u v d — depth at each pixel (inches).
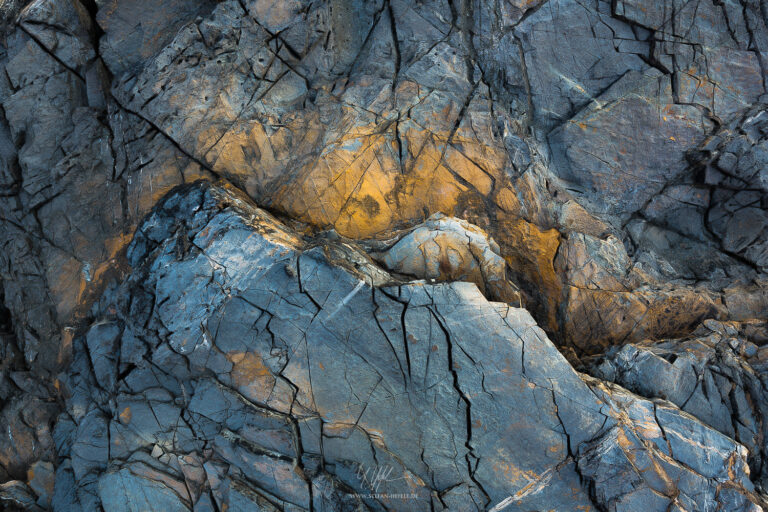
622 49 186.4
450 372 145.5
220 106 181.8
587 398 142.9
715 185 193.8
